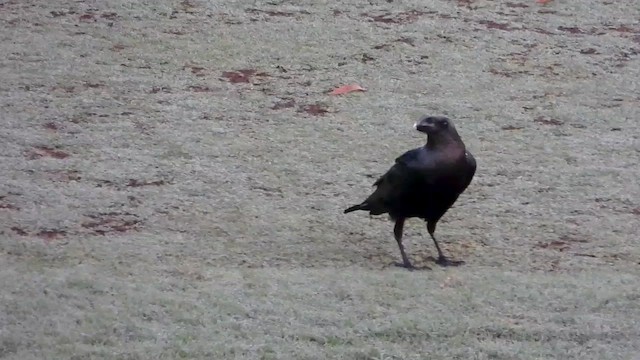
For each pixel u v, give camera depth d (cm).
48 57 1775
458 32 1953
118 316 948
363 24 1975
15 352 880
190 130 1541
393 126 1580
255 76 1756
